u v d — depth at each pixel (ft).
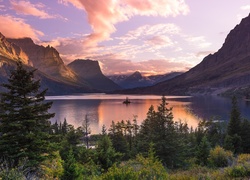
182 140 113.39
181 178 40.47
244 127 155.74
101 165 73.97
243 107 603.26
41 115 54.39
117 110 643.45
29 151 49.75
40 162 49.52
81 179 34.47
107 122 441.27
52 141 58.13
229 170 43.96
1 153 46.65
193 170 61.67
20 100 51.67
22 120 51.65
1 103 51.42
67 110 649.20
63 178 33.76
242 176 40.65
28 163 45.34
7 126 50.16
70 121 456.45
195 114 516.32
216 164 68.23
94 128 381.19
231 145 136.56
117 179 30.63
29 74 54.19
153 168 38.19
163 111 112.57
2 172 28.02
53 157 52.95
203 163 85.05
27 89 53.06
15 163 47.80
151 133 115.03
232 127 158.71
